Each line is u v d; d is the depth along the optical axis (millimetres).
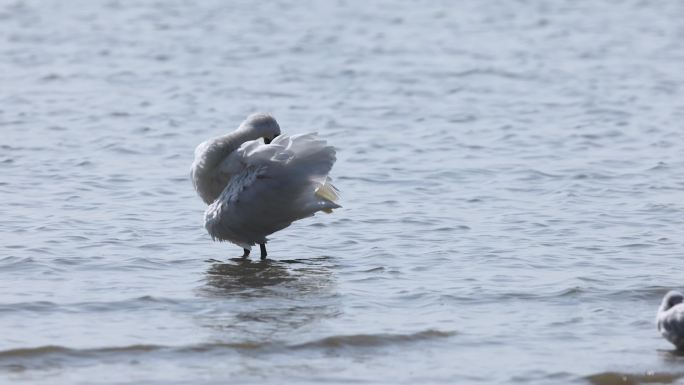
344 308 13727
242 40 37656
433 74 32438
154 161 21906
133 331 12859
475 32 40344
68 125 25078
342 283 14680
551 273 15086
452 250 16156
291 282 14719
